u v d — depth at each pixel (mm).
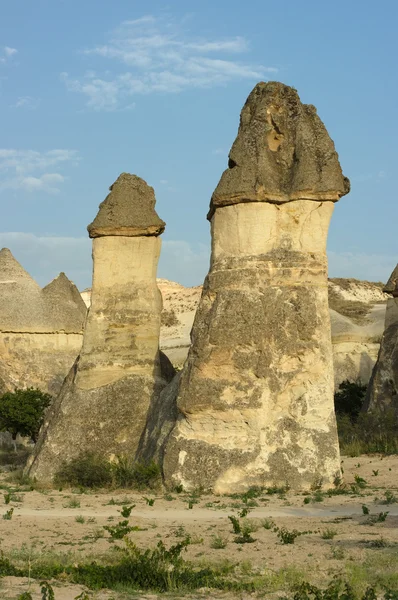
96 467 20312
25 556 11867
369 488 18703
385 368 30094
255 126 20328
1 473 23812
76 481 20391
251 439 18844
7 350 35406
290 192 19844
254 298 19391
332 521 14805
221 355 19078
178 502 17219
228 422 18922
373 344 45125
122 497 18141
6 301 35938
